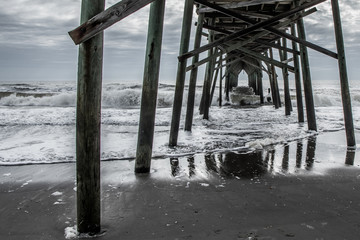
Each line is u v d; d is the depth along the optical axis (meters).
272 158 4.01
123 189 2.80
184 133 6.03
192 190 2.78
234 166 3.63
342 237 1.87
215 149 4.57
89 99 1.84
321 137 5.59
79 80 1.84
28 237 1.92
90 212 1.93
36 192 2.78
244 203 2.46
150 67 3.13
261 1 5.23
